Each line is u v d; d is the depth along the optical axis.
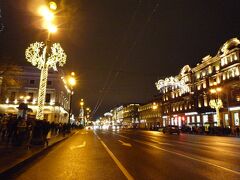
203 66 63.56
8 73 30.84
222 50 55.84
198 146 18.80
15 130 15.57
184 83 67.00
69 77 37.91
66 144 20.45
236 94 50.47
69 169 9.04
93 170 8.80
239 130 42.84
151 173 8.20
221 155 13.09
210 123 50.94
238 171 8.55
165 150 15.63
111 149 16.30
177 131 46.19
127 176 7.73
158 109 94.00
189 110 68.62
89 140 25.56
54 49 20.28
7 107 61.78
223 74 55.16
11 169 8.65
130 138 29.38
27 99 62.31
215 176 7.73
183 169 8.94
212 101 50.47
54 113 63.56
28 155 11.72
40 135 16.88
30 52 20.16
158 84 53.69
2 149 14.05
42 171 8.67
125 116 153.38
